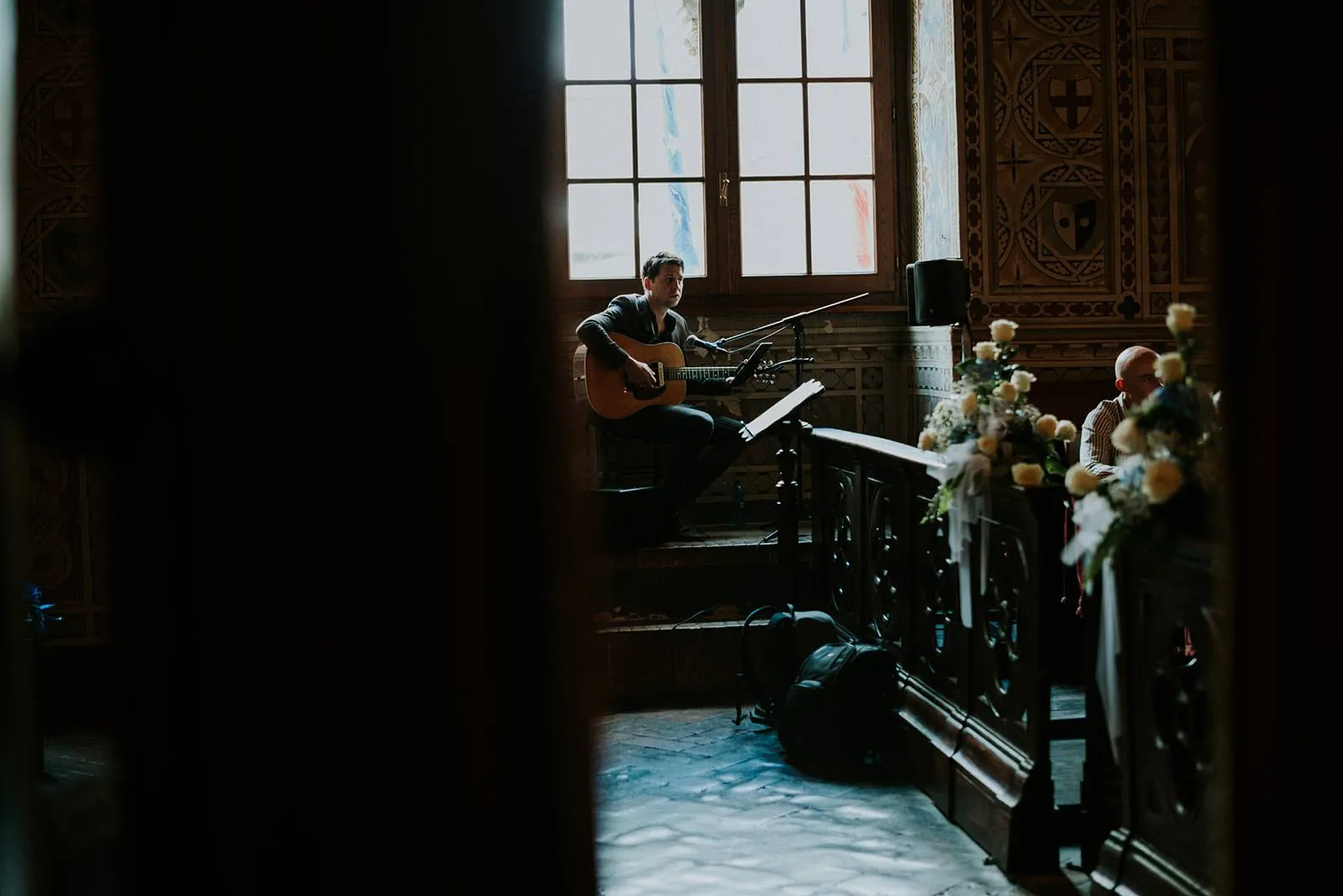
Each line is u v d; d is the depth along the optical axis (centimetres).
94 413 172
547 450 181
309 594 175
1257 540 216
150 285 172
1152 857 328
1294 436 213
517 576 180
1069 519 551
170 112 171
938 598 476
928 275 586
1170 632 317
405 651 177
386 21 174
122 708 176
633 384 651
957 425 428
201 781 176
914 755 471
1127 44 666
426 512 177
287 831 178
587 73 725
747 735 550
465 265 177
